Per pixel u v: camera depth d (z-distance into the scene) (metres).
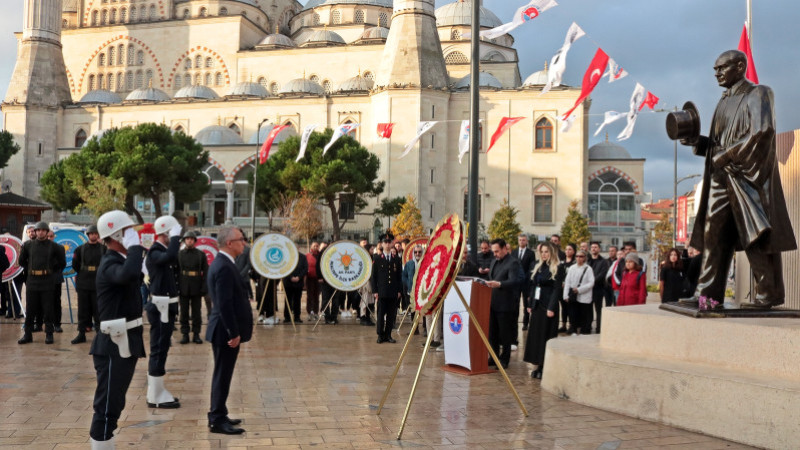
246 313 6.74
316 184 44.03
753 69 13.74
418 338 14.41
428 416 7.26
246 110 62.94
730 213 7.63
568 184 54.91
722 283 7.77
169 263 8.35
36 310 12.57
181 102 64.25
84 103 67.25
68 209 50.59
